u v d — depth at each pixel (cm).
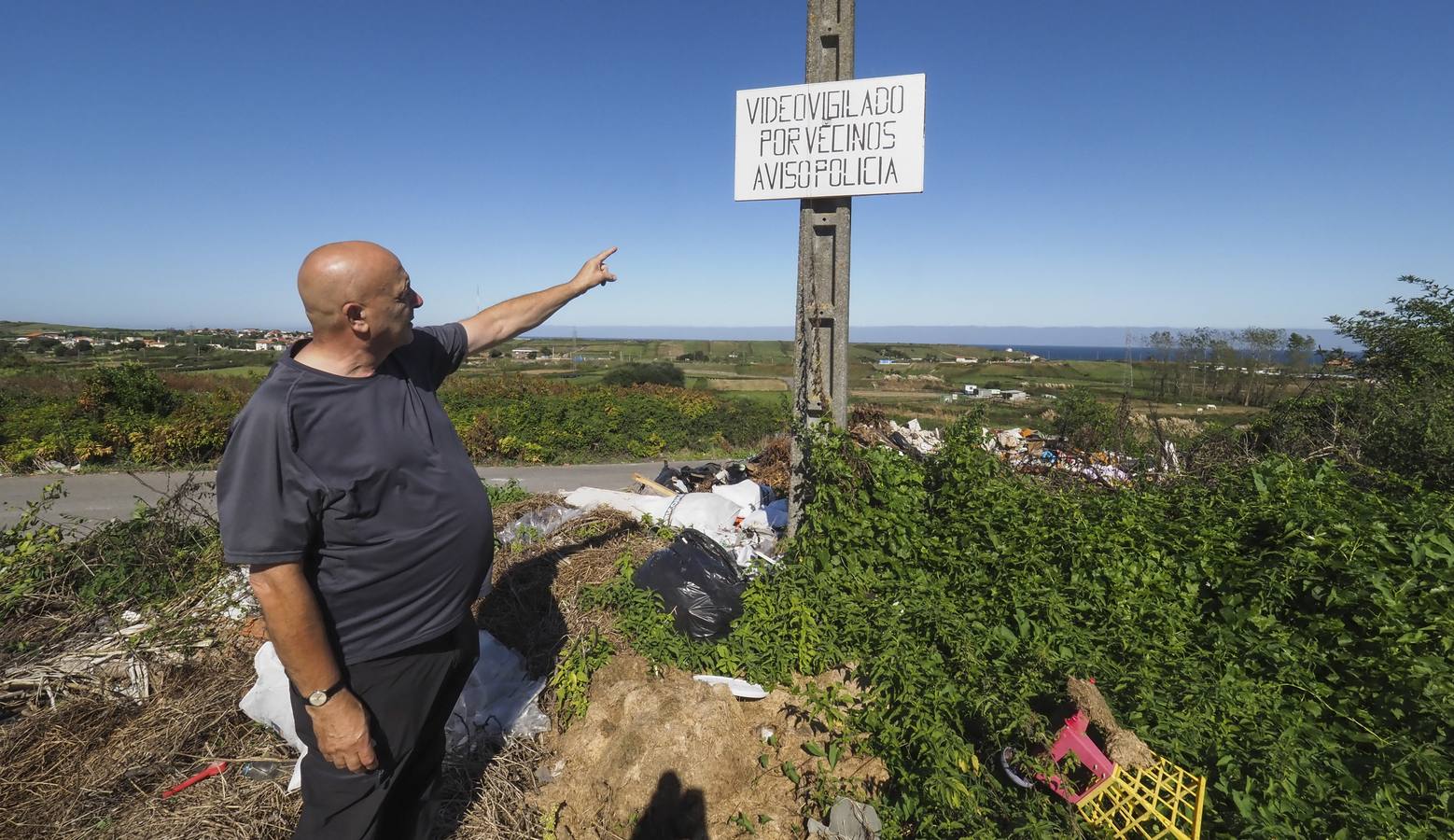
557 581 425
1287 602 352
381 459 202
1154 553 380
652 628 349
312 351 206
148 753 295
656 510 542
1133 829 242
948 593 373
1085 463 656
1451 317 822
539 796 279
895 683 299
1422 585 321
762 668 328
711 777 271
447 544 218
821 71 450
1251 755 261
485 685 325
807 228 458
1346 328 898
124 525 485
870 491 427
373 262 197
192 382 1859
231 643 374
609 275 337
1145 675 303
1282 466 448
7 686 335
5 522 815
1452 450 545
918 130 427
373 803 217
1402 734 267
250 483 186
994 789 256
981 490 420
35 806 271
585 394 1811
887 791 277
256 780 284
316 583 204
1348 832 221
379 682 213
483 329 286
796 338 466
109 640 376
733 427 1750
